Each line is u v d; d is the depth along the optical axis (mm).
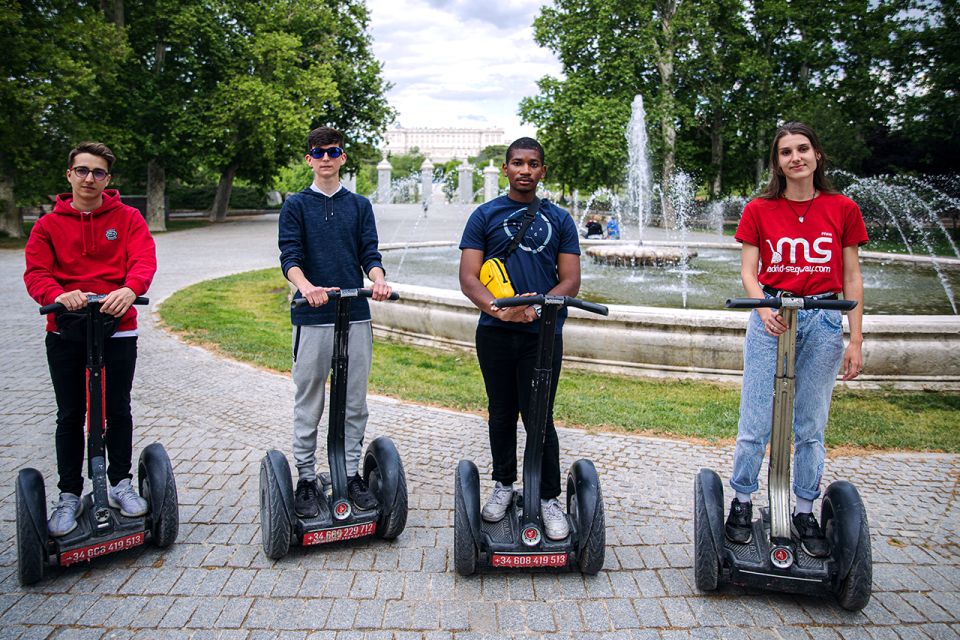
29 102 17031
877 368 5793
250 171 30297
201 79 25438
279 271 14172
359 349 3297
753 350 2881
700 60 30297
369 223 3348
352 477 3373
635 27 30172
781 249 2803
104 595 2814
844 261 2812
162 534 3105
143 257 3074
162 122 24125
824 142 24750
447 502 3760
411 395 5621
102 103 21641
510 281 2881
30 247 2949
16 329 8195
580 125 28406
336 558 3145
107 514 2938
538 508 2893
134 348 3119
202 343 7613
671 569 3094
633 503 3746
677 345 6016
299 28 28344
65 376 3000
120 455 3164
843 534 2682
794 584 2734
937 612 2787
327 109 30234
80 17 20156
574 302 2629
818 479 2918
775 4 29297
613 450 4492
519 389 2994
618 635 2613
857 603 2701
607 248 12867
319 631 2607
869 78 27891
